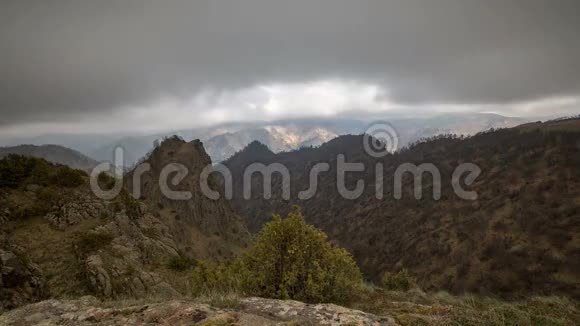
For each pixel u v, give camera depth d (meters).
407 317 6.62
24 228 28.95
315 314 6.06
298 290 9.39
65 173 37.06
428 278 88.19
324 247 9.84
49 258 25.83
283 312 6.18
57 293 22.19
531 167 112.38
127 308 6.43
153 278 27.22
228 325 5.37
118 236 30.92
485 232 92.44
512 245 82.94
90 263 25.39
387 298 10.86
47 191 33.31
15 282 19.44
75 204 32.91
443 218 109.69
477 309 8.05
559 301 10.59
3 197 31.09
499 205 100.88
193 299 7.46
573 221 81.31
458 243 94.38
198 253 64.06
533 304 9.96
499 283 73.00
